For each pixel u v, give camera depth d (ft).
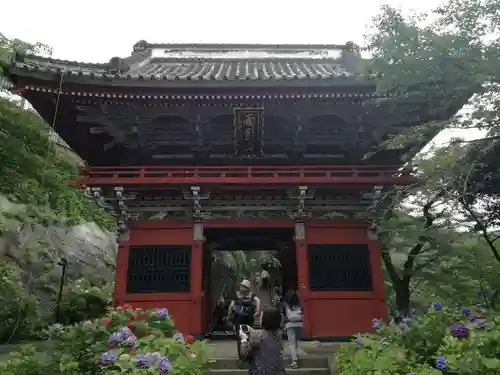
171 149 53.42
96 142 53.78
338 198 52.42
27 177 58.39
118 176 51.42
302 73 64.28
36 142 56.29
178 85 45.65
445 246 57.57
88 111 48.34
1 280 58.49
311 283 49.06
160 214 51.70
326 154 54.34
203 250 55.26
